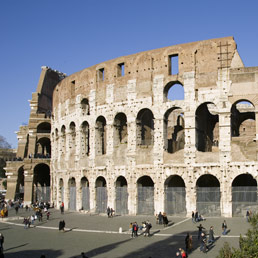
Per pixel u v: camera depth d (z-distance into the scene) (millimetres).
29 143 108000
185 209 66750
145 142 79438
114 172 73625
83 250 43719
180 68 68500
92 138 79000
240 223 56156
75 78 85750
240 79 64188
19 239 52688
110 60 77750
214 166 63844
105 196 75438
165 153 68000
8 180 108688
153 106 70062
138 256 39938
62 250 44031
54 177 94688
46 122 110125
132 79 73250
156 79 70500
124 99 73938
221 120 64375
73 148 86938
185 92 67312
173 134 85438
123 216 69562
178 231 53031
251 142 62531
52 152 100062
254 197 62031
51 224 65375
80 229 58375
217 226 54875
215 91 65312
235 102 64062
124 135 79688
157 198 67625
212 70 66000
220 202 63000
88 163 79125
